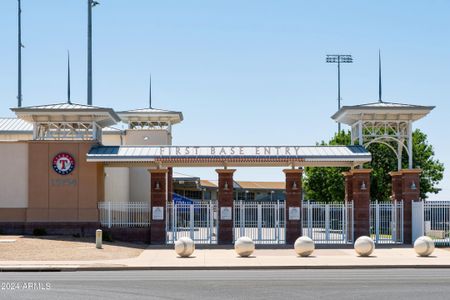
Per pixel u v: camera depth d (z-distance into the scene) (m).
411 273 24.33
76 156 39.22
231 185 38.16
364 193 38.44
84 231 38.72
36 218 38.84
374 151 57.84
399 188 40.44
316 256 31.23
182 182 67.62
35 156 39.16
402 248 35.81
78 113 40.16
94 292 18.17
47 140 39.28
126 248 34.59
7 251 31.16
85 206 38.97
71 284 20.28
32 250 31.66
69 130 44.97
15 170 39.16
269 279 21.89
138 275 23.69
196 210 52.28
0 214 38.88
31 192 38.97
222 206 38.03
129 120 56.69
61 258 29.45
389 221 42.09
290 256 31.19
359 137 40.72
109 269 26.12
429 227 38.69
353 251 33.97
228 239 37.88
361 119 40.78
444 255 31.73
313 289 18.91
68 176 39.12
